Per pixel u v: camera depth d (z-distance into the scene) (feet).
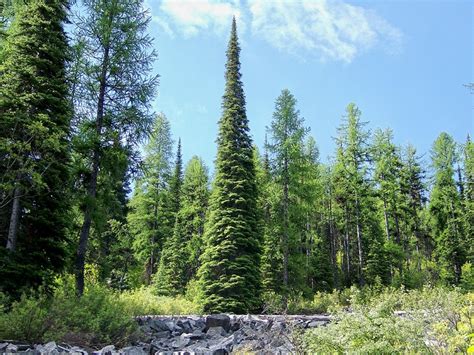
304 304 89.45
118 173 52.01
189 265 134.00
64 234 50.16
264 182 102.63
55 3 53.72
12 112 45.01
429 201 159.22
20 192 46.34
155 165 130.31
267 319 45.57
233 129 93.91
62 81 52.39
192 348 35.91
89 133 50.39
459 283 132.46
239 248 84.43
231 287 79.51
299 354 25.44
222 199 89.10
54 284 46.44
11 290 42.04
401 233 146.92
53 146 43.80
